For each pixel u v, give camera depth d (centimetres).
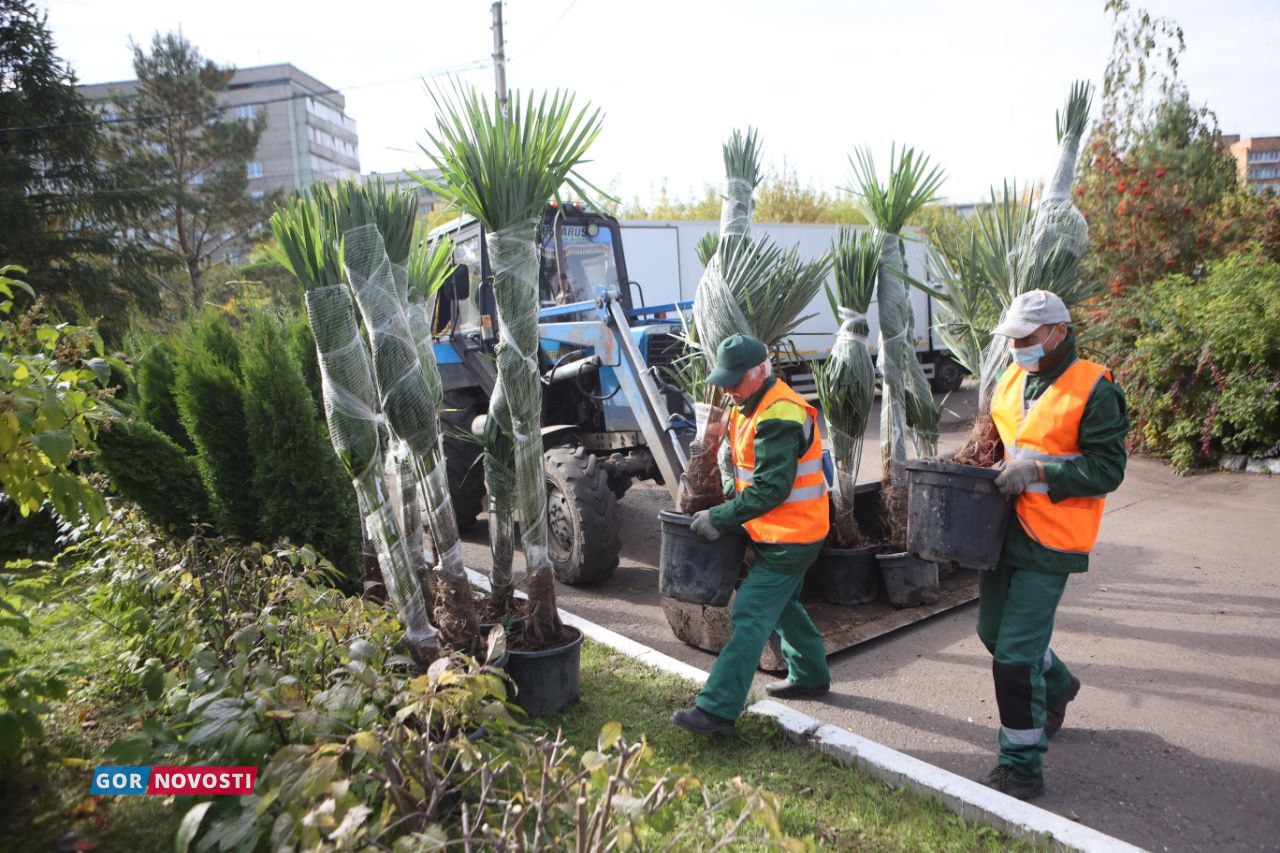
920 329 1591
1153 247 1052
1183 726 341
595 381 609
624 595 540
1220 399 773
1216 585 501
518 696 341
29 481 273
